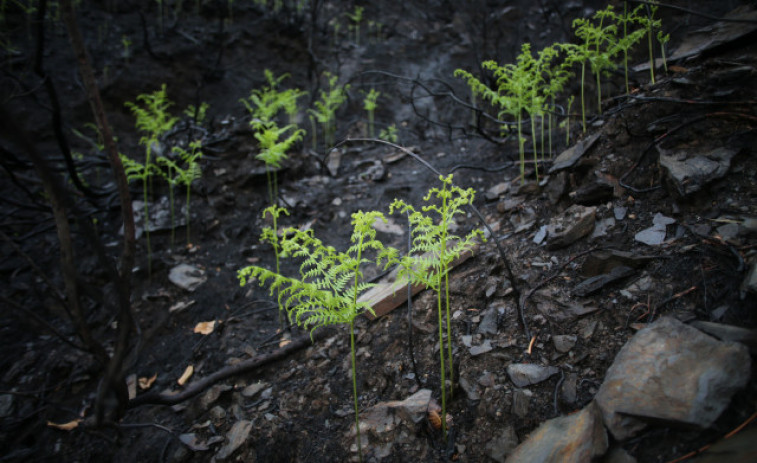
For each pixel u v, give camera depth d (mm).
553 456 1647
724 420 1474
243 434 2312
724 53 3074
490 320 2395
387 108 6113
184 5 7215
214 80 6148
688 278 2062
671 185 2510
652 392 1627
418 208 3930
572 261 2531
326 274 2168
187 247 3945
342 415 2283
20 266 3797
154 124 4039
